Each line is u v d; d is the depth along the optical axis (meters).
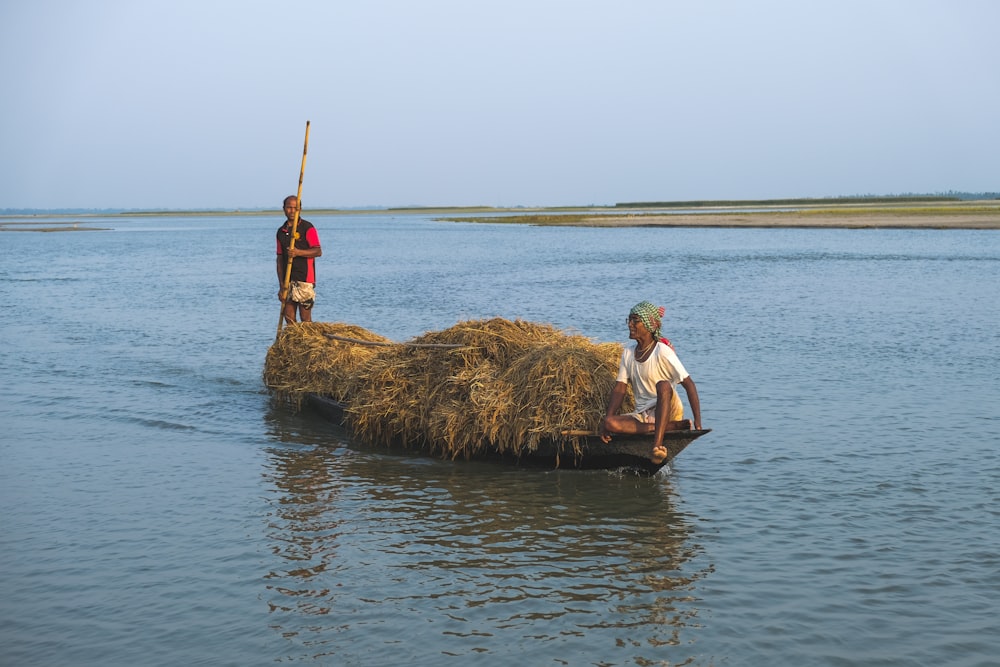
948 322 16.56
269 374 11.33
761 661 4.82
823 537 6.49
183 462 8.55
